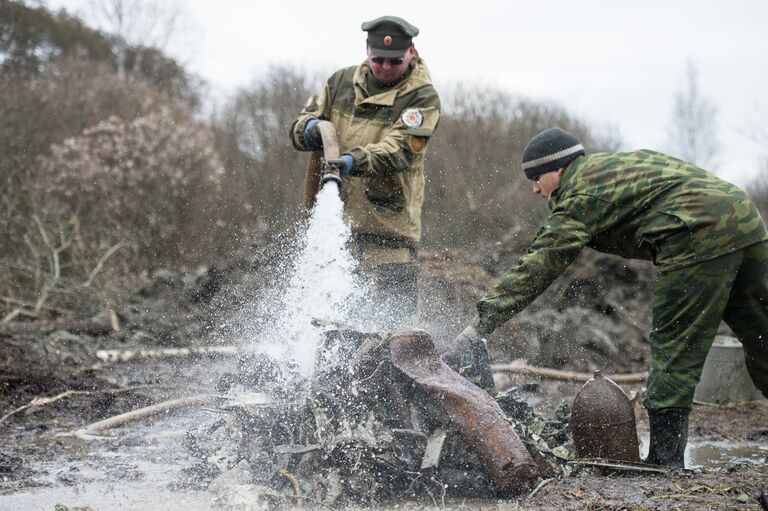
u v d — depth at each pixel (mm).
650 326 10133
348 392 3912
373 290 5512
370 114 5473
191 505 3656
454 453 3840
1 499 3838
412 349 3953
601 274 10859
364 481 3684
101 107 17219
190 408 5902
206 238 15336
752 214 4199
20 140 15180
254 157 18625
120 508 3637
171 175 15125
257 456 3863
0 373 7027
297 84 19672
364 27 5383
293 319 5062
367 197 5539
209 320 10320
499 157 17984
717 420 6469
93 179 14508
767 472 4180
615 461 4078
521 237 14258
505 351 9344
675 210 4164
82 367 7805
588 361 9273
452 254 12055
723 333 9977
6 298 11039
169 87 27109
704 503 3549
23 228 13219
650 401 4301
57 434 5484
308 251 5062
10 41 19656
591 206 4281
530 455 3834
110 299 11297
